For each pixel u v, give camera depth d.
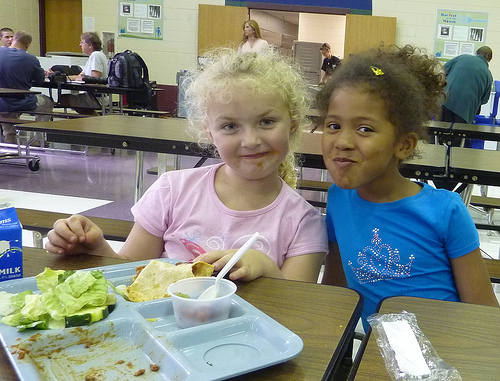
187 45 8.62
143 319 0.64
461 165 1.79
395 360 0.57
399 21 8.21
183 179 1.23
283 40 10.86
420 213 1.09
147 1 8.53
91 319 0.62
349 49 8.27
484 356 0.58
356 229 1.14
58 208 3.54
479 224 2.48
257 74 1.05
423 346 0.60
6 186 4.11
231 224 1.15
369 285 1.13
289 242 1.16
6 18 9.15
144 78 6.41
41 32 9.98
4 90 5.02
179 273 0.77
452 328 0.66
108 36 8.72
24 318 0.60
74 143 2.19
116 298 0.71
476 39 8.17
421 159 1.88
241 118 1.04
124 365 0.56
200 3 8.46
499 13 8.06
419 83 1.13
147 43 8.69
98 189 4.23
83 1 8.65
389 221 1.11
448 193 1.13
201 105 1.13
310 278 1.12
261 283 0.80
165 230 1.22
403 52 1.28
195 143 1.99
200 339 0.60
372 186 1.12
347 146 1.01
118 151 6.53
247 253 0.90
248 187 1.17
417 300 0.76
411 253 1.09
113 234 1.79
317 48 8.71
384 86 0.99
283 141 1.07
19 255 0.76
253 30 6.53
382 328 0.65
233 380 0.52
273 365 0.54
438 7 8.11
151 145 2.08
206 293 0.73
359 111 0.99
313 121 1.30
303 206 1.20
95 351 0.59
